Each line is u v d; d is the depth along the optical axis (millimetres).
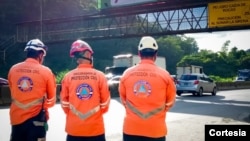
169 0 33531
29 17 70688
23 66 4496
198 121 11945
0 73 54125
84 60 4113
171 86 3844
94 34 53875
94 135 4000
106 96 4105
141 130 3713
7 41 54156
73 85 4047
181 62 127188
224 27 31109
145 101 3736
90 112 3996
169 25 35406
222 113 14734
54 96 4617
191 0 32781
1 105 17906
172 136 8961
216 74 123500
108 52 93188
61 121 11953
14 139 4414
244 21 29906
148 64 3852
